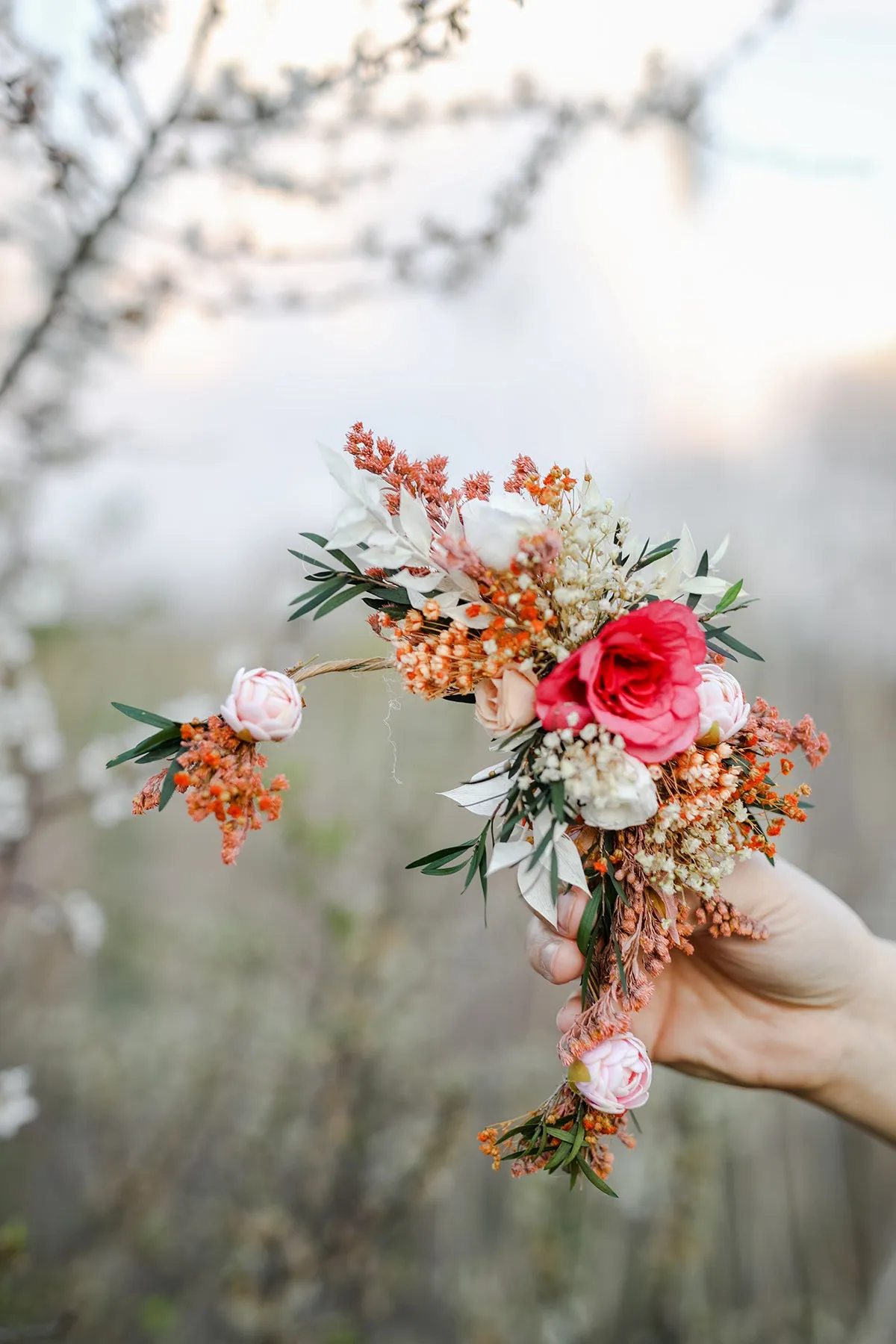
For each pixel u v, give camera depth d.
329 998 1.10
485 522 0.50
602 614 0.52
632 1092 0.52
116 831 1.46
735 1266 1.20
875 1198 1.28
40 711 0.91
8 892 0.88
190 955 1.31
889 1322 1.12
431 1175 0.99
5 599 0.90
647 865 0.52
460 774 1.29
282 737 0.49
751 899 0.61
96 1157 1.23
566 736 0.50
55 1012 1.30
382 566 0.51
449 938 1.24
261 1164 1.04
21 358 0.72
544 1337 1.02
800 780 1.44
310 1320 1.05
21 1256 0.80
